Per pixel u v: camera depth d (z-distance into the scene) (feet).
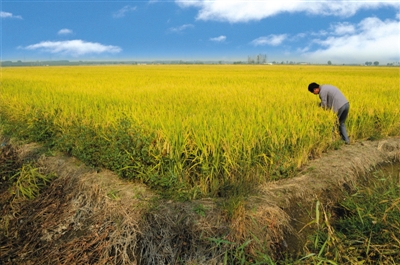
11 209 13.26
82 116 18.76
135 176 13.70
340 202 13.32
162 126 14.53
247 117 17.49
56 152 17.81
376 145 19.30
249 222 10.82
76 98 25.11
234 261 9.83
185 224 10.73
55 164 16.51
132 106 20.38
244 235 10.41
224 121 15.83
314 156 17.17
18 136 20.75
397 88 35.50
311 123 17.02
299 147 15.49
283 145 14.57
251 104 22.02
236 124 15.23
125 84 41.45
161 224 10.85
